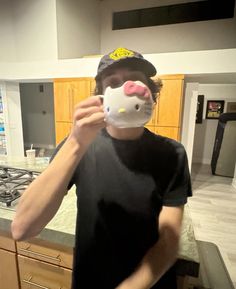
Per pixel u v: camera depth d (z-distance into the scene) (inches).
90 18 179.3
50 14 146.7
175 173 23.9
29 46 158.2
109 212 23.9
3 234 40.2
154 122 121.7
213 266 42.1
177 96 117.0
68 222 36.7
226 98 191.5
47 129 208.2
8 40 162.1
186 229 36.8
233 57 108.4
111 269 24.5
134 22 183.3
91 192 24.3
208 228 97.3
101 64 22.7
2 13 157.8
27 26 155.4
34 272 39.7
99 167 24.3
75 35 164.6
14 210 39.9
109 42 194.9
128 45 189.0
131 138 24.5
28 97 208.1
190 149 129.8
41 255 38.2
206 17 165.3
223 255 79.0
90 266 25.2
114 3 185.9
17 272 41.1
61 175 19.4
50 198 19.5
